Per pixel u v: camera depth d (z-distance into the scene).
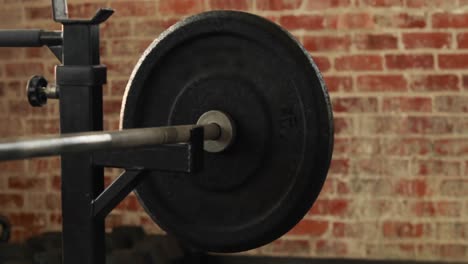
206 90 1.38
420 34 2.72
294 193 1.34
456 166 2.73
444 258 2.75
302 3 2.77
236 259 2.85
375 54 2.74
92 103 1.27
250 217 1.38
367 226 2.78
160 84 1.41
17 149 0.91
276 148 1.35
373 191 2.77
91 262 1.28
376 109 2.75
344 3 2.74
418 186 2.75
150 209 1.44
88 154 1.26
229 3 2.83
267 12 2.80
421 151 2.74
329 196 2.79
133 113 1.42
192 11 2.86
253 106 1.35
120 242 2.76
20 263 2.50
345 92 2.76
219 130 1.35
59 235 2.76
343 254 2.80
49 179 2.99
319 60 2.77
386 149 2.76
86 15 2.91
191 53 1.38
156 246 2.69
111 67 2.92
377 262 2.77
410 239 2.76
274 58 1.32
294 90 1.32
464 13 2.69
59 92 1.28
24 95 2.98
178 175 1.41
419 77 2.72
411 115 2.74
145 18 2.89
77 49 1.26
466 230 2.74
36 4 2.96
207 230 1.40
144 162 1.24
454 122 2.72
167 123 1.41
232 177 1.38
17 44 1.30
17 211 3.01
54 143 0.97
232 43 1.35
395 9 2.72
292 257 2.83
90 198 1.27
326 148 1.32
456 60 2.71
